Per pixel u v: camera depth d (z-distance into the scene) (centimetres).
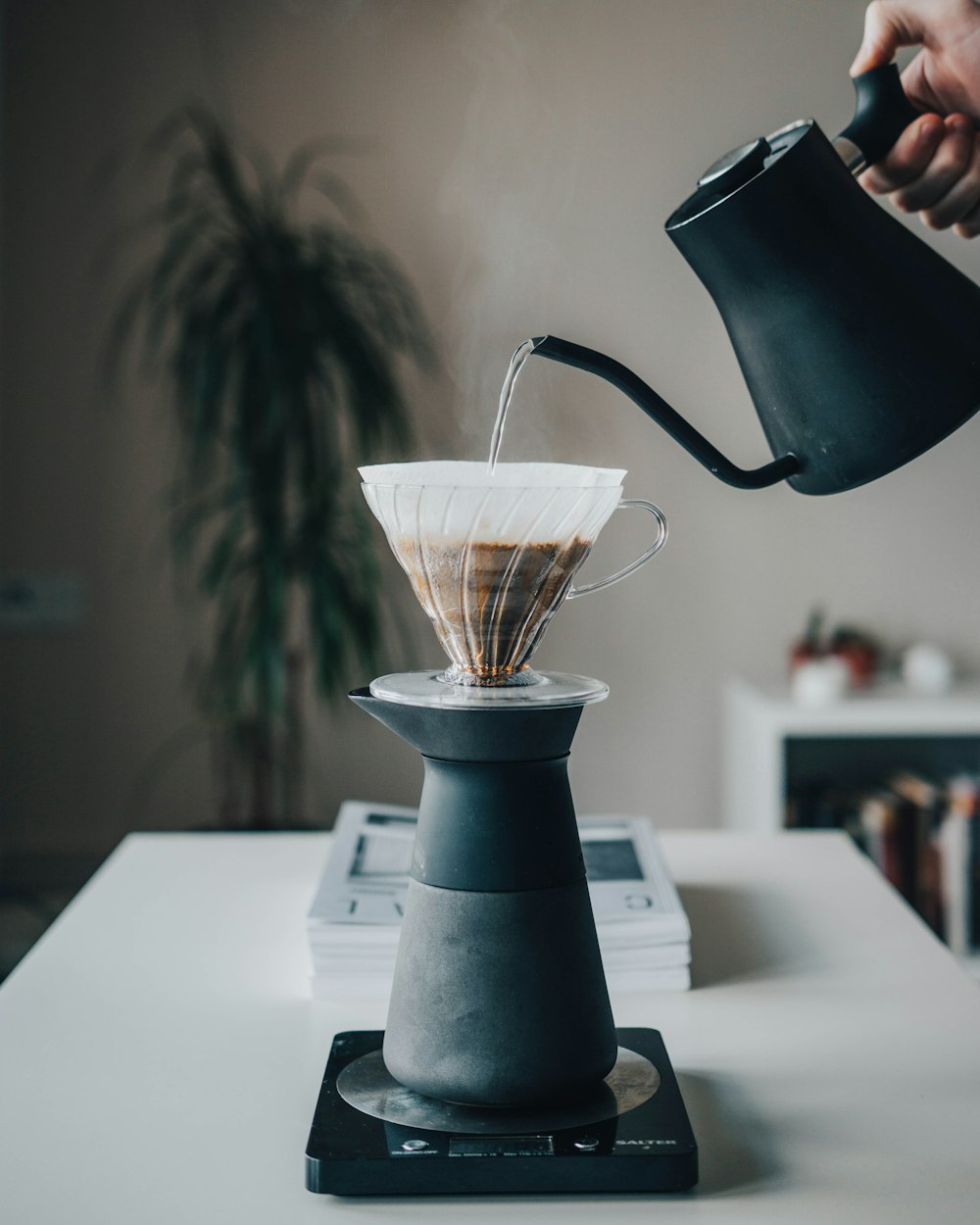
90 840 314
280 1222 60
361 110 300
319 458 264
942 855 260
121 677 311
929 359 73
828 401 74
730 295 76
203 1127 71
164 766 313
